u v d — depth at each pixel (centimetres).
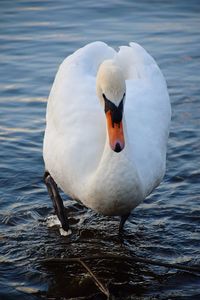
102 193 1102
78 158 1152
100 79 1054
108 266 1151
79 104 1197
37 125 1619
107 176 1086
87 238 1241
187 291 1087
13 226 1274
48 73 1848
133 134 1165
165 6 2252
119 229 1223
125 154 1078
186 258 1170
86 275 1127
